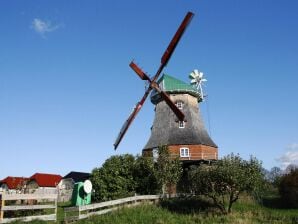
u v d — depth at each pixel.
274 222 28.66
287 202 36.38
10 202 26.38
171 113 50.56
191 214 31.39
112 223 26.73
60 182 83.50
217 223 28.09
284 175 38.62
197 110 52.97
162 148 41.22
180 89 51.44
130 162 41.41
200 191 33.66
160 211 31.39
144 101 38.44
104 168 40.50
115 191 39.06
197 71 56.22
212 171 33.16
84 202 37.22
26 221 24.52
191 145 48.03
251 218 30.06
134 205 32.28
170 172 39.19
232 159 34.38
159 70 38.09
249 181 32.50
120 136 38.41
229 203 33.53
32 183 79.38
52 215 26.36
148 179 39.94
